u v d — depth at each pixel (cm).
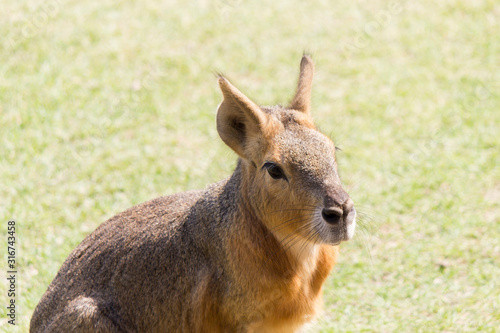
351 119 2383
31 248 1755
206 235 1199
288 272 1167
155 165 2089
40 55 2672
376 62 2769
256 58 2772
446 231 1814
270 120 1126
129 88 2503
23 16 2914
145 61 2692
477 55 2803
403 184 2014
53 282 1323
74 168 2069
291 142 1100
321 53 2828
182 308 1225
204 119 2341
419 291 1599
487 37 2930
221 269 1180
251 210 1159
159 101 2431
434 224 1844
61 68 2602
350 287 1623
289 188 1089
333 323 1511
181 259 1221
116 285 1253
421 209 1902
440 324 1470
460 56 2802
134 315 1251
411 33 2972
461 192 1970
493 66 2719
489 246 1734
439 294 1580
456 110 2422
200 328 1212
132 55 2731
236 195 1179
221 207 1195
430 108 2441
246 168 1170
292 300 1190
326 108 2448
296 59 2770
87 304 1226
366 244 1767
